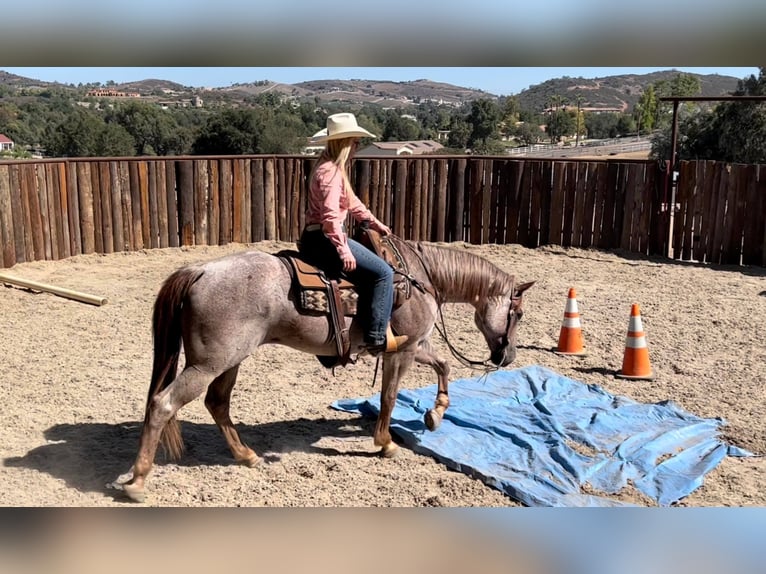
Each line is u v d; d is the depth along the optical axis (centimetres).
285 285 450
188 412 601
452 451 525
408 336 498
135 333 814
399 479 489
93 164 1190
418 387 669
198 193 1273
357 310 471
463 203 1372
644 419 591
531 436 550
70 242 1183
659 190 1299
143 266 1152
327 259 466
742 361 756
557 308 958
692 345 809
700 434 567
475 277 535
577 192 1340
